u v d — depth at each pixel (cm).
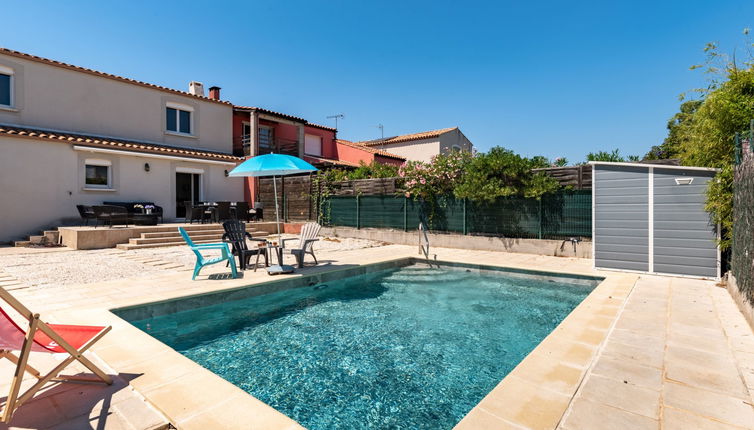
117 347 364
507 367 404
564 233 1027
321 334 501
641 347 366
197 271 693
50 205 1286
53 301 533
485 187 1107
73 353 262
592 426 234
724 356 345
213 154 1805
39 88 1388
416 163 1327
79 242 1088
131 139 1633
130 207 1459
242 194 1891
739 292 512
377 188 1419
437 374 386
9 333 244
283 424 237
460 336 496
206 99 1894
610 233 808
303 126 2273
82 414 248
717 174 662
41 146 1268
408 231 1330
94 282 667
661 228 751
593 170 827
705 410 254
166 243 1200
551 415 246
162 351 354
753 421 241
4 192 1192
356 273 848
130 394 275
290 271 765
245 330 514
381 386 360
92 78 1524
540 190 1028
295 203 1703
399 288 759
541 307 627
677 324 438
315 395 342
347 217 1510
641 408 256
